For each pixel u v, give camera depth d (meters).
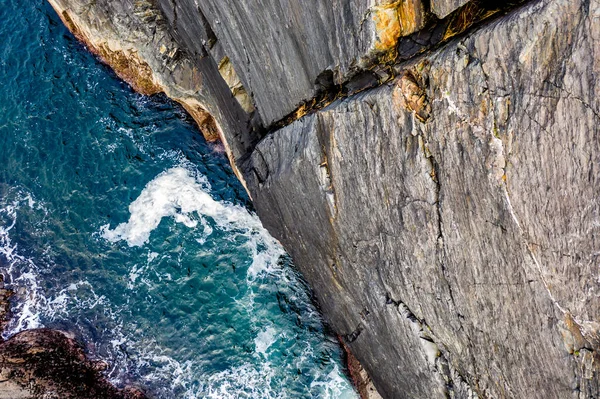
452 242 9.70
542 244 8.09
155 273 17.77
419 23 9.22
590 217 7.34
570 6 6.62
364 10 9.36
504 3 8.12
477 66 8.03
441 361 11.27
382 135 10.11
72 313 17.30
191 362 16.34
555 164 7.49
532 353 9.01
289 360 16.11
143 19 17.64
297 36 11.48
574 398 8.59
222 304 17.16
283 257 17.58
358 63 10.36
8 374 15.30
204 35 14.98
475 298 9.71
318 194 12.55
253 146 16.47
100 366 16.25
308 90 12.41
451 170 9.11
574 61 6.84
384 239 11.34
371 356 13.80
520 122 7.72
